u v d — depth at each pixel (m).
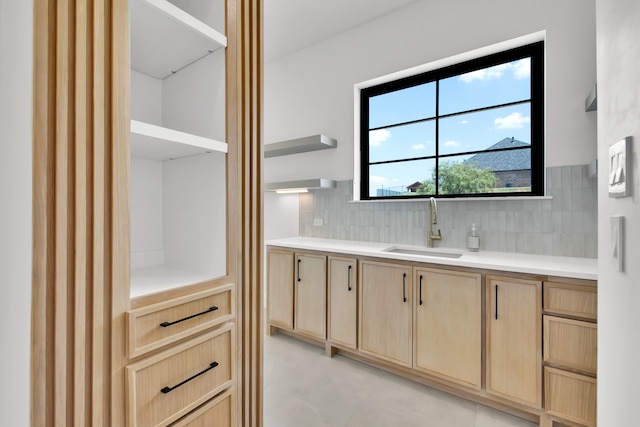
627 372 0.75
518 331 1.67
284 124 3.48
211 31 0.97
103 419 0.70
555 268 1.60
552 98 2.03
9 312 0.57
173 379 0.84
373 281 2.25
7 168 0.56
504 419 1.73
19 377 0.58
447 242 2.47
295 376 2.19
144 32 0.94
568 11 1.97
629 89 0.74
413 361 2.06
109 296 0.71
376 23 2.78
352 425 1.67
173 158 1.22
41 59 0.60
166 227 1.27
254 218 1.15
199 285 0.94
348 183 3.00
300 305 2.68
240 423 1.08
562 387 1.54
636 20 0.70
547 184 2.05
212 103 1.08
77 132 0.66
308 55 3.26
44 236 0.61
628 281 0.75
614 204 0.86
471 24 2.32
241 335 1.09
